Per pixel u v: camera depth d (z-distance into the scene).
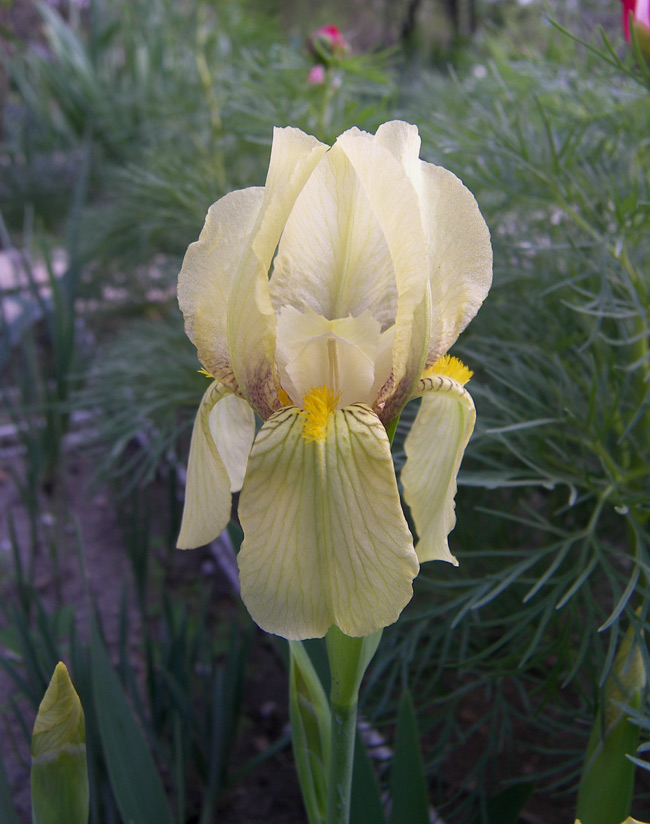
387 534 0.15
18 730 0.42
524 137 0.38
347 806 0.19
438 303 0.18
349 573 0.15
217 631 0.50
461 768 0.38
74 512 0.65
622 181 0.37
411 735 0.24
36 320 0.89
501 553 0.29
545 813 0.36
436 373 0.19
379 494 0.15
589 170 0.37
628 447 0.35
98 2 1.23
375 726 0.34
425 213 0.17
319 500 0.15
